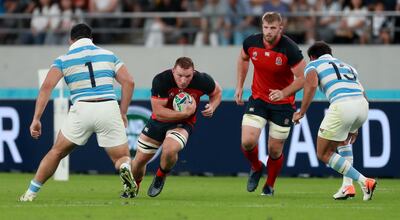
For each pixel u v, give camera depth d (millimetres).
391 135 56312
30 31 71312
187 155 57969
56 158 36281
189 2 70562
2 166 59188
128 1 71562
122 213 32375
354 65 67562
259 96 40469
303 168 56875
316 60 38938
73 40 36156
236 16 67188
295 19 67625
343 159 38531
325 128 38281
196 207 34969
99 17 68188
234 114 57594
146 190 44688
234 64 68062
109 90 35781
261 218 31062
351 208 34938
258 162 41188
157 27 69938
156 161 57719
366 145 56438
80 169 59031
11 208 34031
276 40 39469
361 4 69250
